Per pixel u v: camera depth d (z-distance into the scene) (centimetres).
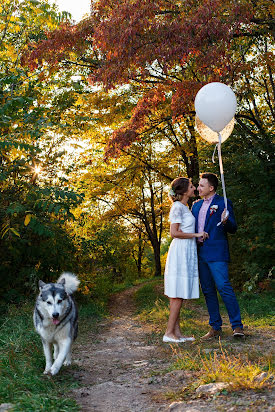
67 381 434
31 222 818
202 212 571
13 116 784
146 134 1571
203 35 835
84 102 1368
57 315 432
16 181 840
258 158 1202
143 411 331
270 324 681
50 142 955
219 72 943
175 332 566
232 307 543
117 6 1003
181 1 923
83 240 1147
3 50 999
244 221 1235
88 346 662
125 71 951
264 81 1371
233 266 1280
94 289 1248
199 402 322
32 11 973
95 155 1812
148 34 877
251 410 288
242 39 1227
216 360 407
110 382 423
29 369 426
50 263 1003
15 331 617
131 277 2620
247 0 888
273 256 1173
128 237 2720
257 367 370
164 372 429
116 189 1972
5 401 325
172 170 1889
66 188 795
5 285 902
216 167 1292
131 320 957
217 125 549
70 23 1141
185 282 544
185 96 995
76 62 1373
